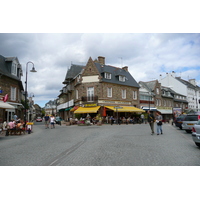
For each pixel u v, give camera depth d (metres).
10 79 24.59
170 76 62.91
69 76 42.34
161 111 47.28
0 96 21.89
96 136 13.14
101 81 33.47
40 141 11.87
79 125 28.14
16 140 12.95
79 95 35.19
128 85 37.66
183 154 7.23
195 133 8.80
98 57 39.00
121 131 16.56
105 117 33.38
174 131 16.98
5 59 25.06
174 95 55.62
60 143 10.54
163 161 6.21
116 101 35.41
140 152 7.53
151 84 48.91
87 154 7.27
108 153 7.36
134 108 36.59
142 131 16.50
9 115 24.73
